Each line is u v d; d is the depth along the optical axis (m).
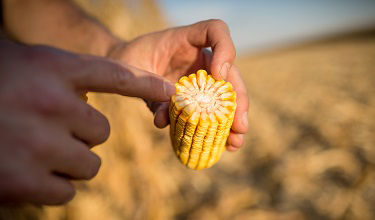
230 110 0.18
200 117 0.17
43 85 0.09
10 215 0.23
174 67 0.25
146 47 0.24
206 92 0.19
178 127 0.18
